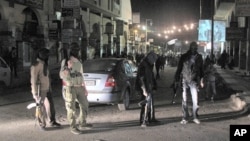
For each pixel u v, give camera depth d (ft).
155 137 26.94
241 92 52.49
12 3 94.58
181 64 31.76
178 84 32.19
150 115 31.40
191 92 31.63
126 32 240.94
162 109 40.70
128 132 28.53
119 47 203.72
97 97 38.32
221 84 69.10
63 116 35.86
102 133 28.17
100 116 35.76
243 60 114.62
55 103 45.16
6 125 31.48
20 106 42.83
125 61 42.68
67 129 29.53
